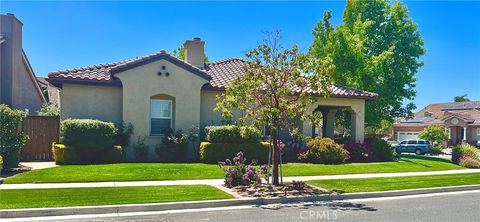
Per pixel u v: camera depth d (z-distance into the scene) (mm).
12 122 15352
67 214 9586
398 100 30484
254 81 12695
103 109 19406
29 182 13039
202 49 23859
